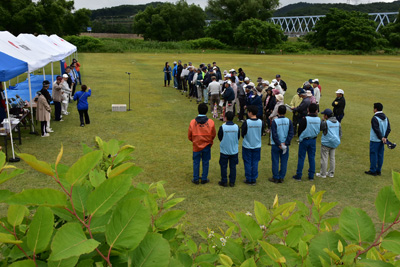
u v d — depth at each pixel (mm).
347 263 1059
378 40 71812
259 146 7445
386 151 10250
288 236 1519
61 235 871
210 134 7230
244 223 1454
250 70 31266
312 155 7820
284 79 25891
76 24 75250
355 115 14766
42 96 10445
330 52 68250
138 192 1126
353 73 30516
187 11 89312
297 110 11008
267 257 1376
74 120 12758
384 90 21531
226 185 7402
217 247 1814
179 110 15070
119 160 1778
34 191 958
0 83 9820
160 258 924
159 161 8812
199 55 53094
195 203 6488
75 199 1071
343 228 1116
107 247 1042
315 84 12023
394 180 1063
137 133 11375
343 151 10172
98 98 16984
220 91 14398
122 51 55188
